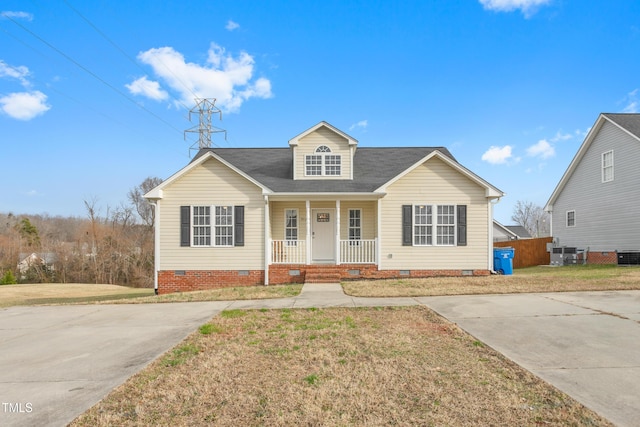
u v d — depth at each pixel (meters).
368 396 4.00
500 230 39.75
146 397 4.09
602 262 20.19
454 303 9.09
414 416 3.55
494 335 6.29
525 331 6.49
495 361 5.02
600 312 7.74
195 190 14.60
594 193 20.91
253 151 18.52
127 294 18.02
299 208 15.93
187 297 10.97
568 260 20.84
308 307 8.95
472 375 4.54
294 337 6.36
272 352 5.57
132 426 3.47
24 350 6.05
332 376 4.58
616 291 10.12
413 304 9.08
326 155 16.03
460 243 14.62
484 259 14.64
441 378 4.46
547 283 11.68
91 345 6.25
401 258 14.64
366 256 14.80
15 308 10.11
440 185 14.77
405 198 14.73
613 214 19.52
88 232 38.72
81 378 4.70
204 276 14.49
